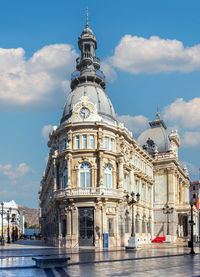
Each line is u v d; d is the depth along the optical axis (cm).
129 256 3712
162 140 9162
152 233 8244
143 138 9394
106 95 6612
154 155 8794
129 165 6606
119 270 2500
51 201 6244
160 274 2272
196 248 5456
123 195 5934
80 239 5434
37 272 2358
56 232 5906
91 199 5478
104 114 6184
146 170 8044
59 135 6166
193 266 2767
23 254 4019
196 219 9325
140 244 6788
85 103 5847
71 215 5525
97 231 5381
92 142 5747
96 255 3862
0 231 10950
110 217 5647
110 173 5853
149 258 3553
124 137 6356
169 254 4044
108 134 5888
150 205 8281
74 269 2550
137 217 7175
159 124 9594
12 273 2306
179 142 10194
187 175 10450
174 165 8569
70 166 5666
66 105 6475
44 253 4178
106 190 5556
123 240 5753
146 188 7975
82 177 5653
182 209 8375
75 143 5750
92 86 6481
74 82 6694
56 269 2536
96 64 6862
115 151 5972
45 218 9950
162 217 8319
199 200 9862
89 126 5738
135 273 2330
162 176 8581
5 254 4034
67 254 4006
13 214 11625
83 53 6888
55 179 6069
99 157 5609
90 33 7044
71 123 5747
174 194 8425
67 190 5556
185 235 9081
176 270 2494
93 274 2277
